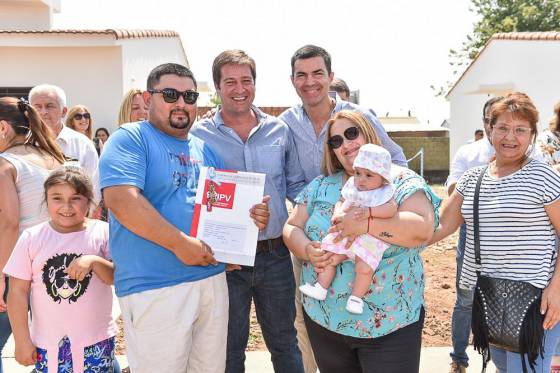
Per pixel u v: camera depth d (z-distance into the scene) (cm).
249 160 416
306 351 456
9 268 338
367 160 307
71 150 503
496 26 3372
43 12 1780
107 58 1474
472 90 2248
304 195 355
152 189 328
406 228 302
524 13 3241
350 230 307
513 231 336
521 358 332
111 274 346
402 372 314
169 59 1925
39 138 390
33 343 344
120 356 514
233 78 400
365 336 312
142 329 325
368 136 334
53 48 1470
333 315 322
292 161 442
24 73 1475
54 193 338
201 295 341
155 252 323
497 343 339
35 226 349
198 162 355
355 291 310
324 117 435
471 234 360
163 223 312
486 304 342
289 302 428
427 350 536
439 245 1040
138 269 322
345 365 338
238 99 404
